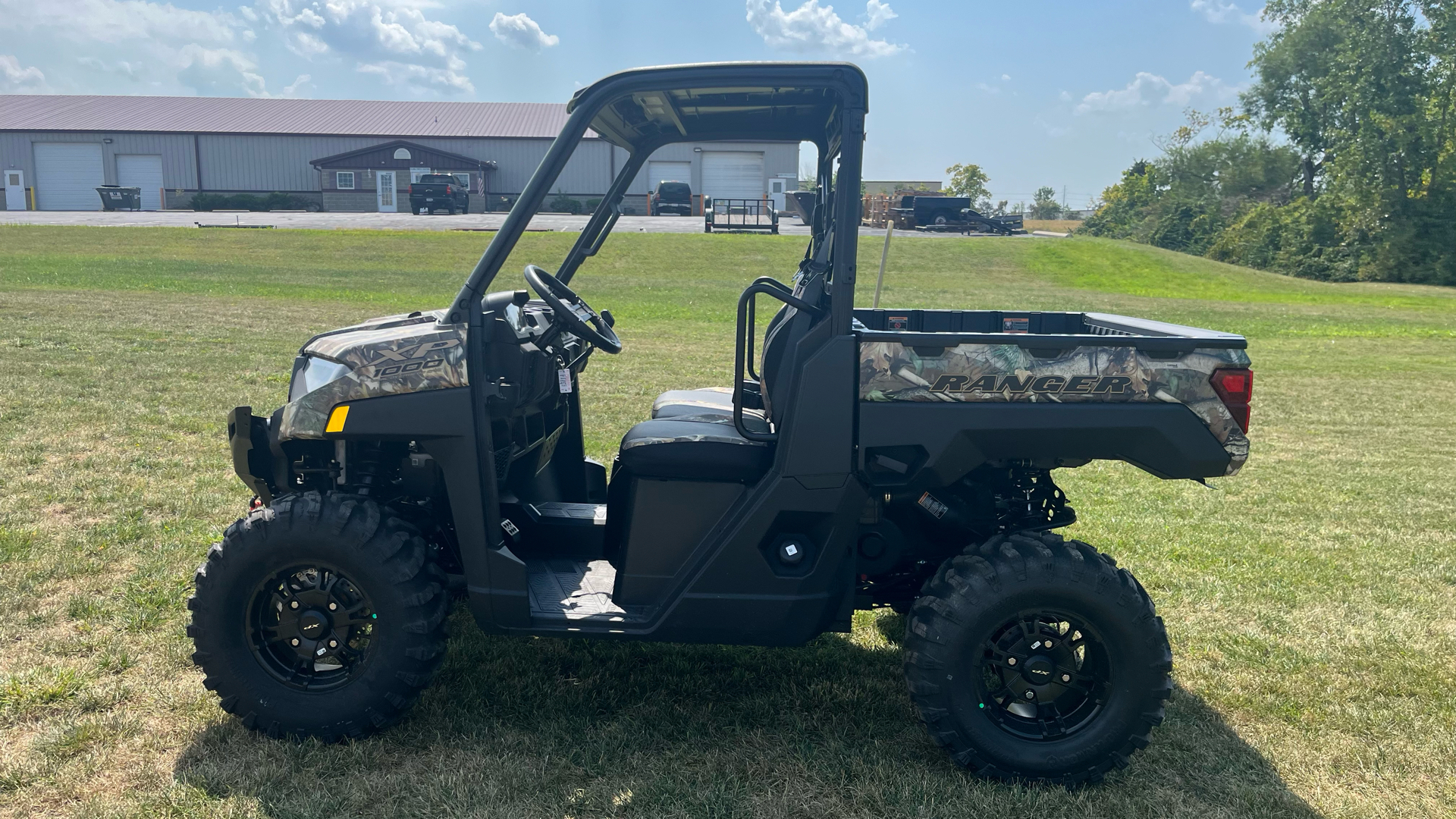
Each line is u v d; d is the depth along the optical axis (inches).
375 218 1621.6
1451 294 1352.1
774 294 117.2
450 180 1772.9
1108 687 117.6
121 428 280.2
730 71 113.5
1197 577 198.7
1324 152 2004.2
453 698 133.1
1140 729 116.6
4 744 117.6
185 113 2034.9
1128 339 116.8
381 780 112.5
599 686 139.6
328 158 1879.9
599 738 125.2
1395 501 264.8
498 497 128.0
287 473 130.6
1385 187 1648.6
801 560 119.0
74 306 590.2
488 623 119.8
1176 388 116.9
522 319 133.4
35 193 1926.7
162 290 746.8
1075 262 1393.9
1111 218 2453.2
